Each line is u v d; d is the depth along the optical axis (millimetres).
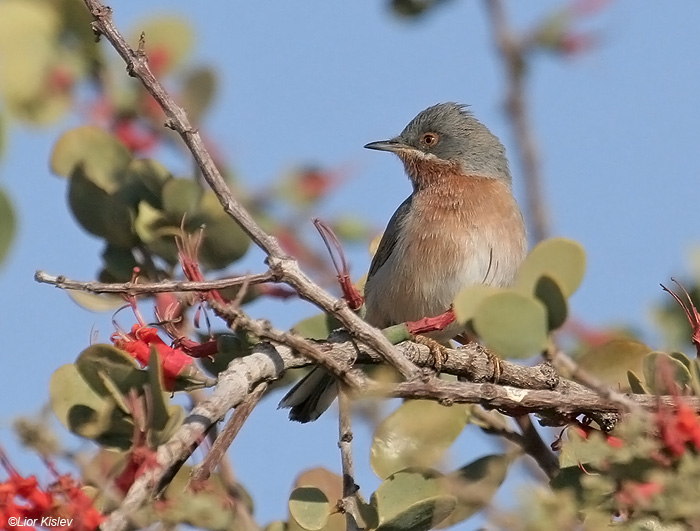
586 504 7789
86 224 10852
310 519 8555
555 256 8438
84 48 10383
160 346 9273
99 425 8211
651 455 7691
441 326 10414
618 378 10039
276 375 8766
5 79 9820
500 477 9625
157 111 10672
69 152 10766
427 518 8805
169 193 10641
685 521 7293
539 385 11086
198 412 7938
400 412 9891
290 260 8570
